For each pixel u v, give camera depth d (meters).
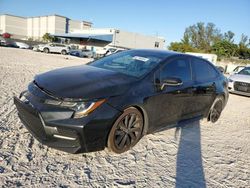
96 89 3.22
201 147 4.29
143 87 3.66
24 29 85.00
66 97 3.02
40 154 3.33
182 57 4.65
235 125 6.06
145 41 50.25
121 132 3.46
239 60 44.25
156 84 3.87
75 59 24.12
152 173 3.25
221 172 3.55
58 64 15.76
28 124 3.37
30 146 3.50
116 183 2.94
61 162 3.21
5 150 3.31
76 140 2.99
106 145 3.39
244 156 4.21
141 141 4.13
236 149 4.47
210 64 5.58
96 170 3.14
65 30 76.62
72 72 3.86
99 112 3.07
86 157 3.40
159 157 3.70
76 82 3.38
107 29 46.00
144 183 3.02
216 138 4.87
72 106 2.99
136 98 3.48
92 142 3.10
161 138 4.41
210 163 3.76
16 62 13.46
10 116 4.52
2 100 5.45
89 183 2.88
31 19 82.44
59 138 3.01
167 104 4.11
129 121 3.53
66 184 2.80
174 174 3.30
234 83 10.59
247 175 3.58
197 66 5.01
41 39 70.69
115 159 3.46
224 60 43.53
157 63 4.11
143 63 4.17
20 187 2.64
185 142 4.40
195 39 73.00
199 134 4.93
